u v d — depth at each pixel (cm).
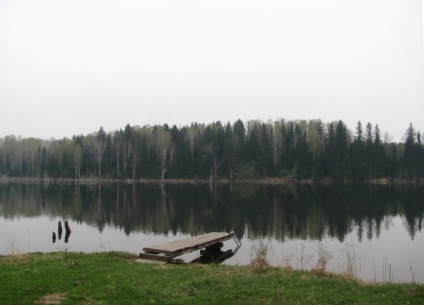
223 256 2217
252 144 9712
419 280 1702
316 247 2447
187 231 3144
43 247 2558
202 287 1094
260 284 1129
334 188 7225
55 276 1198
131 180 9988
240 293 1038
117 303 942
